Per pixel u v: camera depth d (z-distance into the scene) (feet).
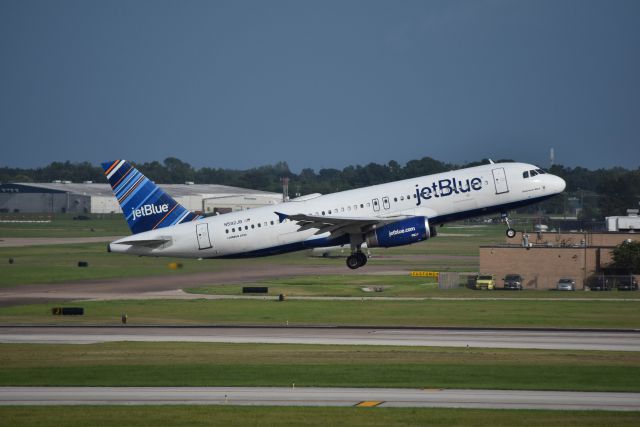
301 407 370.53
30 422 345.72
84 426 338.95
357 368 460.14
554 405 376.07
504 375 440.04
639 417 349.00
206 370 456.45
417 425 337.93
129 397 396.16
